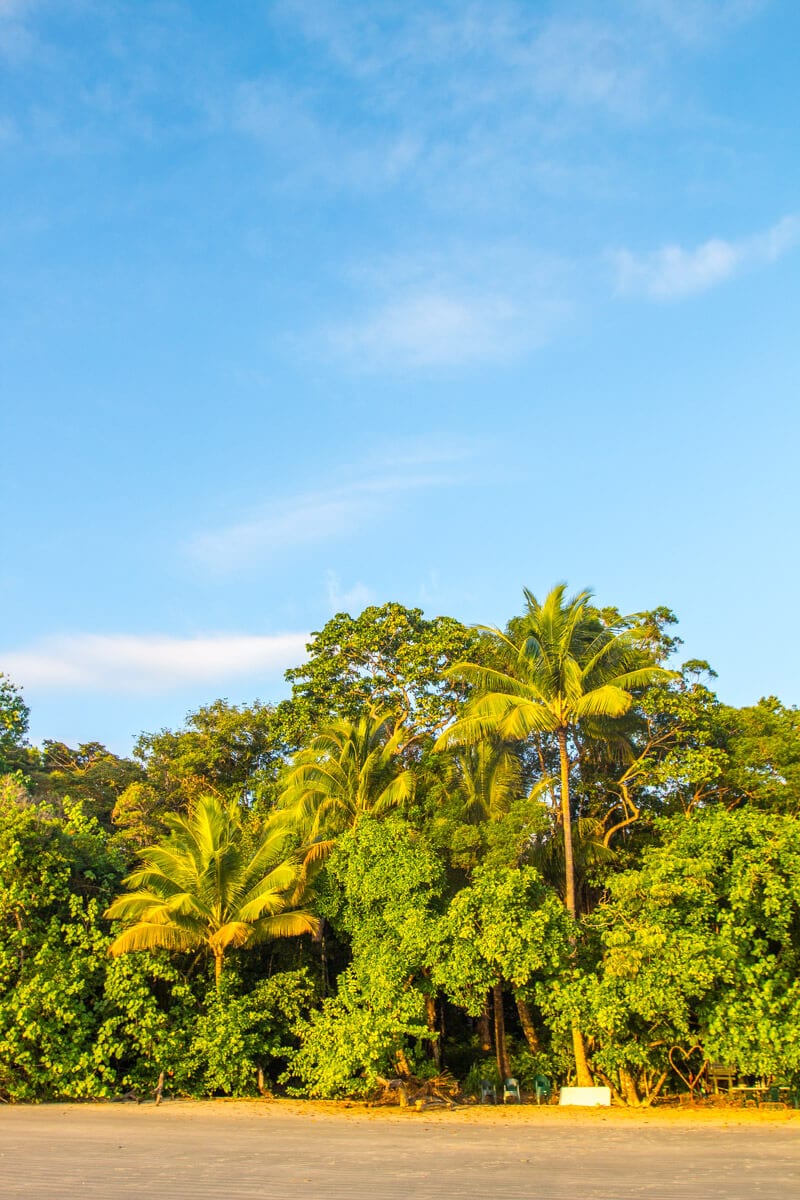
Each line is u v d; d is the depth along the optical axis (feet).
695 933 81.61
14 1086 88.43
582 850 104.12
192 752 152.87
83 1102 88.79
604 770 114.21
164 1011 95.14
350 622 139.13
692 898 82.64
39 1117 77.61
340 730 109.81
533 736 114.73
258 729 159.94
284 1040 97.91
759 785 102.42
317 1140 64.28
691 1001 83.05
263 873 101.09
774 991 81.10
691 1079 89.66
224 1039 91.25
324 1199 43.75
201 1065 93.20
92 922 94.99
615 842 113.29
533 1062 97.96
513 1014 115.14
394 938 91.35
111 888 101.35
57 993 88.17
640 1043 83.66
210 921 97.71
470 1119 76.38
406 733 129.39
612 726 106.63
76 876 99.45
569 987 83.30
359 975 92.07
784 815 97.55
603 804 112.27
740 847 84.33
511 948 82.07
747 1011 79.82
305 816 105.70
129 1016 90.43
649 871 87.15
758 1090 84.84
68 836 101.60
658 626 117.80
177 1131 69.05
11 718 153.48
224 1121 75.36
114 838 127.13
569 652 100.68
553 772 116.88
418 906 90.94
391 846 94.48
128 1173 51.06
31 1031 86.69
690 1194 44.52
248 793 149.48
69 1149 59.88
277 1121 75.46
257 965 107.45
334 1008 91.97
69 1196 44.73
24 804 104.83
